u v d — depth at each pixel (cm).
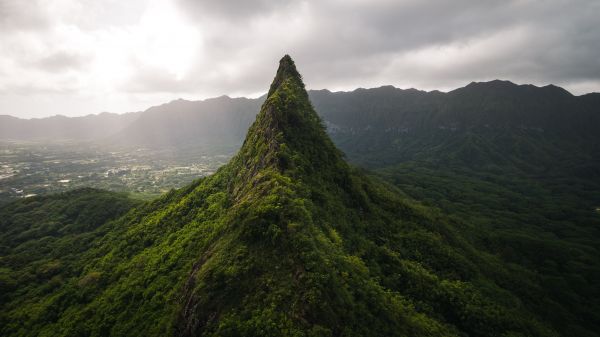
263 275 3494
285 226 3934
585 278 10712
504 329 5578
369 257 5606
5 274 8694
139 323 4866
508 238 13000
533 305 8019
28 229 12175
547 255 12119
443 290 5791
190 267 5388
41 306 6969
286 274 3434
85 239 10231
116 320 5331
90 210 12800
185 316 3744
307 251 3597
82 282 7138
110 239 9469
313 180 6262
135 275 6438
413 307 4922
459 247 8788
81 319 5862
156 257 6662
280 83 10544
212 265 3925
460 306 5603
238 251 3859
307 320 3011
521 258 11788
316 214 5056
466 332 5353
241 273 3584
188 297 3972
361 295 3759
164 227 8269
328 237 4766
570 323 7931
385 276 5419
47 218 12688
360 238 5928
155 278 5822
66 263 9050
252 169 6794
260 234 3947
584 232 15662
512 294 7488
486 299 6284
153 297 5212
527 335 5700
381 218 7588
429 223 8812
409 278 5694
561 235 15600
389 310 3903
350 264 4306
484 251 11288
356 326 3300
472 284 6788
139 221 9944
